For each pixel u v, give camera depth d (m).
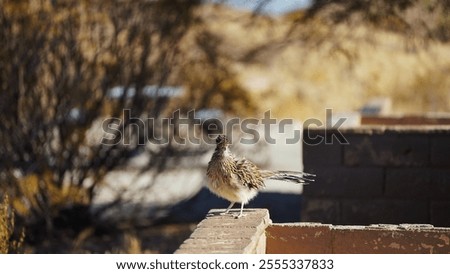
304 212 10.57
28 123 13.33
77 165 13.61
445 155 10.38
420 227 6.54
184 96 14.73
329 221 10.49
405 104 27.47
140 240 13.23
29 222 13.10
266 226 6.77
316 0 21.41
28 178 13.11
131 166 14.56
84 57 13.84
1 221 9.01
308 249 6.67
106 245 13.11
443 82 27.45
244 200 7.11
